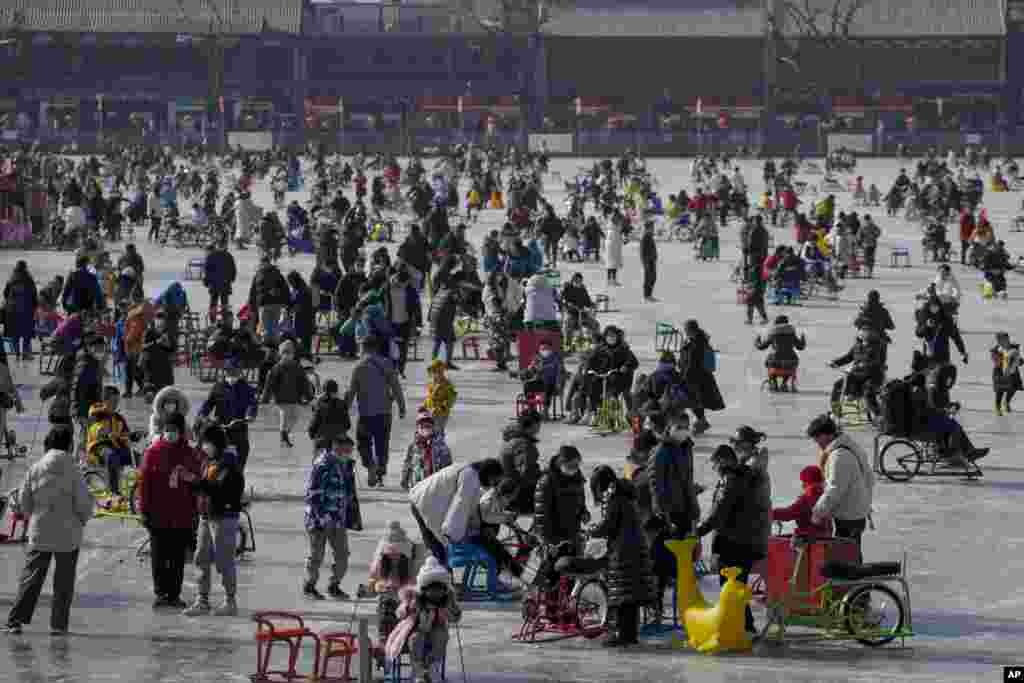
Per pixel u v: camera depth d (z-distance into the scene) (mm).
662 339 64000
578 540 27391
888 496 37969
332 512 28500
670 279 84312
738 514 26562
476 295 61594
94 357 38750
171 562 28094
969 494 38156
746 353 61250
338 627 26656
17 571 30359
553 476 27328
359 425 37531
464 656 25266
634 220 113250
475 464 27703
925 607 28328
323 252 68188
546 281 54469
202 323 66438
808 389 53781
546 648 25859
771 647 25891
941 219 111875
